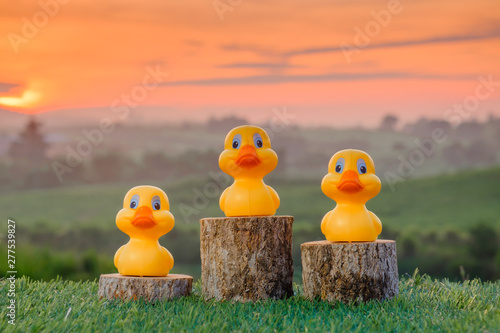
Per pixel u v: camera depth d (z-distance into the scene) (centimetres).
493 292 577
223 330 417
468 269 1678
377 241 530
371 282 508
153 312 474
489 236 1852
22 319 443
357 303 505
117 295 525
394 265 530
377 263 512
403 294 545
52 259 1124
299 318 457
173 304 499
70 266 1127
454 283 629
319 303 504
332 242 537
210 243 536
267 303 502
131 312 469
